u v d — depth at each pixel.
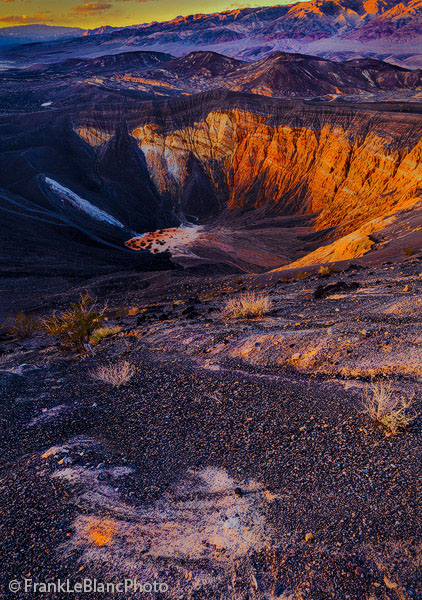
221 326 10.11
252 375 6.67
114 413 6.05
